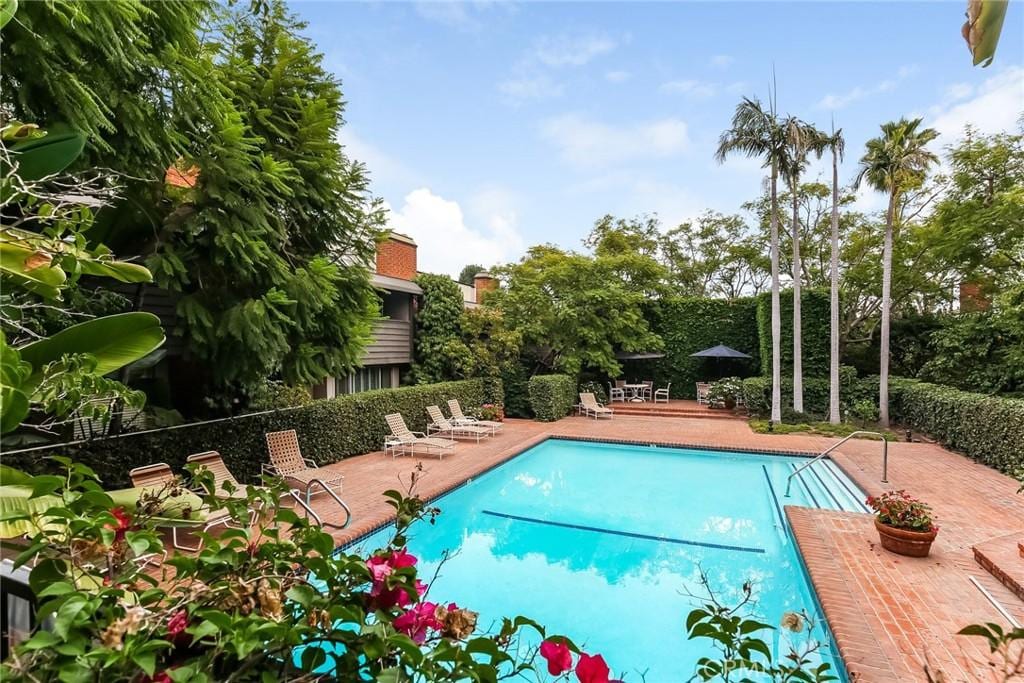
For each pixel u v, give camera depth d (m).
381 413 12.52
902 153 14.21
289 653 1.48
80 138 2.95
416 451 12.27
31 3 3.45
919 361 17.97
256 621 1.32
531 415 18.45
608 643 5.08
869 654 4.12
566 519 8.78
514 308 18.98
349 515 6.96
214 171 6.19
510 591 6.23
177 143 5.59
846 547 6.44
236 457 8.35
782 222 23.56
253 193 6.73
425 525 8.06
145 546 1.50
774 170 15.41
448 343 16.98
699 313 22.56
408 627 1.59
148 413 7.84
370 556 1.75
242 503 2.00
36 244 2.37
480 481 10.54
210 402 9.05
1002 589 5.24
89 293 6.12
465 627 1.68
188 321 6.34
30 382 2.29
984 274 15.50
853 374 16.62
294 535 1.73
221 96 5.88
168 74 5.14
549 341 19.55
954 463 10.80
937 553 6.21
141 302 7.09
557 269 20.16
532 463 12.72
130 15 3.97
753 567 6.88
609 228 29.11
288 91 7.80
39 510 2.09
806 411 16.88
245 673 1.45
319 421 10.45
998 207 13.34
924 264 17.69
